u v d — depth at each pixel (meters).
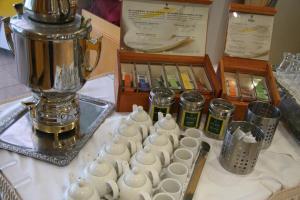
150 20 1.05
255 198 0.77
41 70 0.78
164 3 1.04
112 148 0.75
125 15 1.03
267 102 0.99
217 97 1.02
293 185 0.83
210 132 0.95
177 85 1.04
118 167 0.71
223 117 0.92
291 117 1.03
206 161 0.86
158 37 1.07
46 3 0.75
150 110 0.95
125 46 1.06
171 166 0.76
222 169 0.84
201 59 1.12
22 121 0.92
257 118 0.91
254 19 1.07
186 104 0.92
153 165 0.73
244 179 0.82
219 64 1.08
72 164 0.80
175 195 0.68
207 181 0.80
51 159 0.79
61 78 0.80
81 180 0.64
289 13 1.80
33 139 0.86
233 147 0.80
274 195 0.79
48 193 0.71
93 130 0.91
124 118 0.92
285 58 1.29
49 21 0.77
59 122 0.87
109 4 1.64
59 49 0.76
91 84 1.16
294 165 0.90
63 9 0.77
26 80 0.81
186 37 1.08
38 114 0.86
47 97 0.86
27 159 0.79
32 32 0.73
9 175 0.75
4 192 0.73
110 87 1.16
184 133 0.92
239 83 1.07
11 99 1.03
